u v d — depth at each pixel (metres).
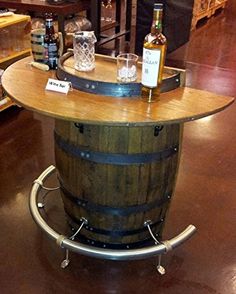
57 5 3.69
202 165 2.61
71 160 1.62
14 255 1.83
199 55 5.02
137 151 1.53
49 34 1.78
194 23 6.16
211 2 6.94
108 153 1.53
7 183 2.33
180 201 2.24
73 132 1.56
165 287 1.68
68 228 1.99
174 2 4.38
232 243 1.94
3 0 3.79
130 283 1.70
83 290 1.66
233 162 2.66
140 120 1.32
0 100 3.05
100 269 1.76
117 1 5.03
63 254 1.84
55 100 1.46
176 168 1.73
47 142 2.80
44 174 2.23
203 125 3.15
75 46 1.66
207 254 1.86
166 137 1.57
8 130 2.95
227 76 4.25
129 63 1.56
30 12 3.82
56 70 1.75
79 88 1.55
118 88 1.49
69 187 1.72
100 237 1.79
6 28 3.12
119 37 5.18
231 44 5.58
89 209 1.71
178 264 1.80
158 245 1.70
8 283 1.68
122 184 1.59
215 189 2.36
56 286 1.67
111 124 1.31
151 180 1.62
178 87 1.61
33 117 3.18
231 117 3.30
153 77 1.43
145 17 4.21
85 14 4.51
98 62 1.79
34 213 1.89
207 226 2.05
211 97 1.53
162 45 1.42
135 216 1.71
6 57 3.02
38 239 1.92
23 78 1.67
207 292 1.66
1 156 2.61
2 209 2.12
